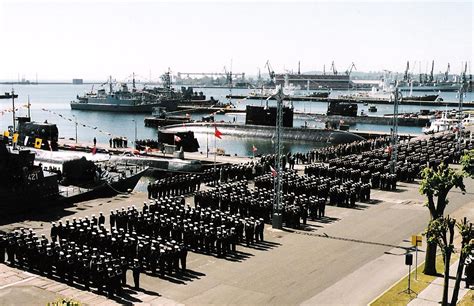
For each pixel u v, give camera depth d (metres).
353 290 31.64
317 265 36.09
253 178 71.69
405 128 171.50
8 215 49.78
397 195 60.47
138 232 41.38
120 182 63.28
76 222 39.97
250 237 40.81
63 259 32.94
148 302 29.70
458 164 81.56
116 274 30.61
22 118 96.62
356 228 45.72
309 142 130.50
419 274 33.91
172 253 34.22
